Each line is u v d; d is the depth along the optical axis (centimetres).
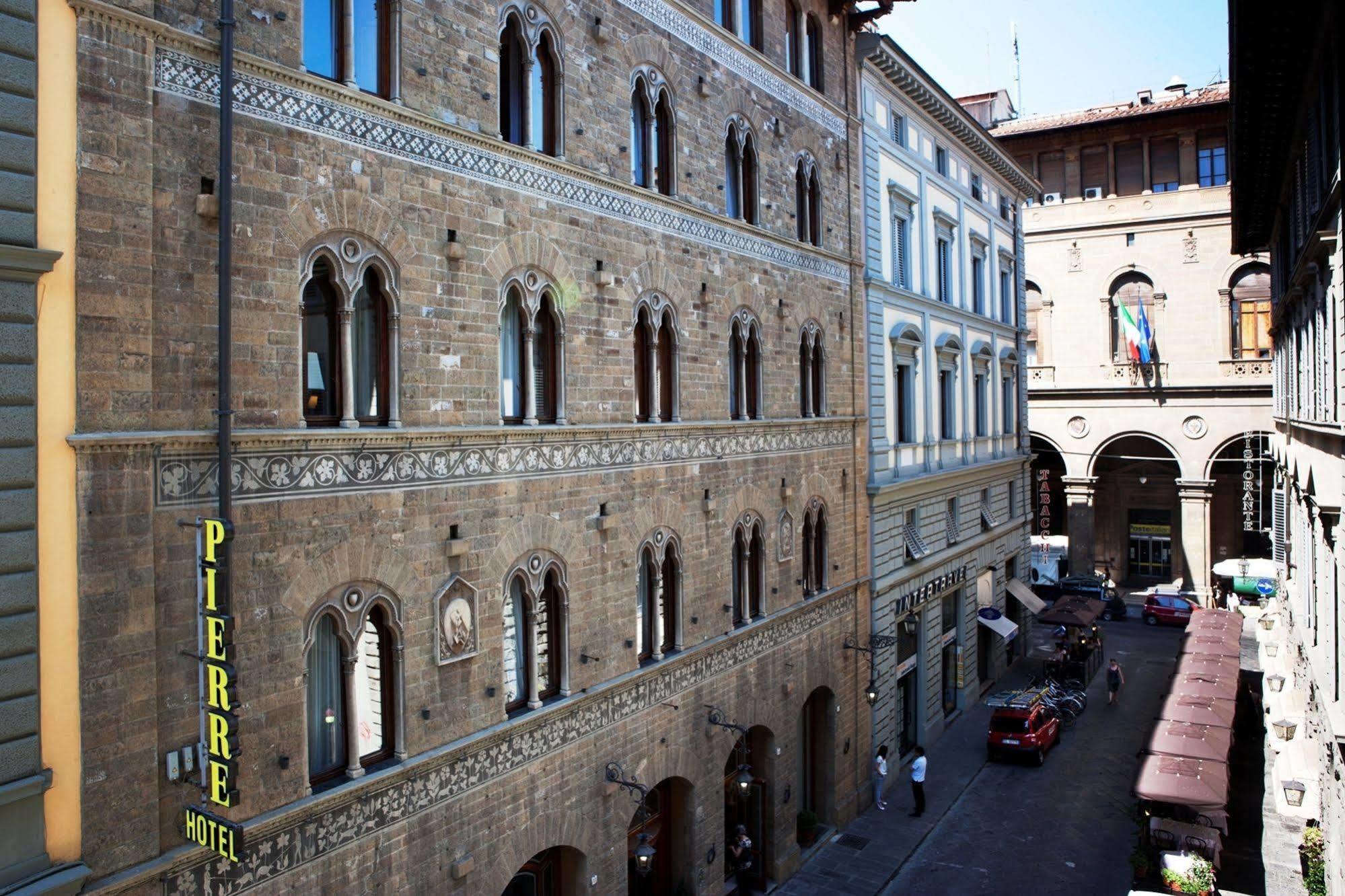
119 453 1026
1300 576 2767
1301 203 2564
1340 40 1672
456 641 1428
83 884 985
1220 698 2856
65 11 987
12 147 942
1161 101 5591
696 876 1988
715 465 2083
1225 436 5306
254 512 1166
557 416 1647
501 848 1502
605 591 1742
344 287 1281
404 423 1355
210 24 1127
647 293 1870
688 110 2011
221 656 1056
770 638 2291
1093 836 2573
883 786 2780
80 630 990
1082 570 5616
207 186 1123
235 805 1047
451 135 1427
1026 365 4722
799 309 2459
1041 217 5728
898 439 3169
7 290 936
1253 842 2511
